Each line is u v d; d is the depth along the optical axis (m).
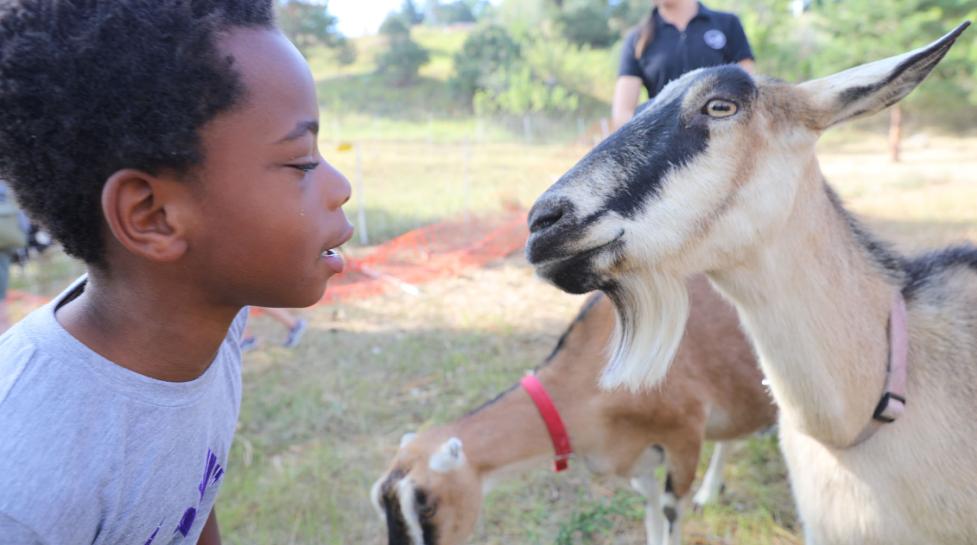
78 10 1.07
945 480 2.17
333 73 37.78
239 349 1.69
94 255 1.21
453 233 10.50
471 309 7.26
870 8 16.53
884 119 20.86
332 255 1.35
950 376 2.23
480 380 5.49
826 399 2.13
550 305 7.30
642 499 4.07
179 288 1.24
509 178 14.69
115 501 1.21
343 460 4.62
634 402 3.33
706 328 3.46
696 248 2.05
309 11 37.81
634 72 4.23
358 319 7.13
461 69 30.94
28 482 1.09
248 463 4.61
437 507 3.10
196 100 1.10
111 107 1.07
